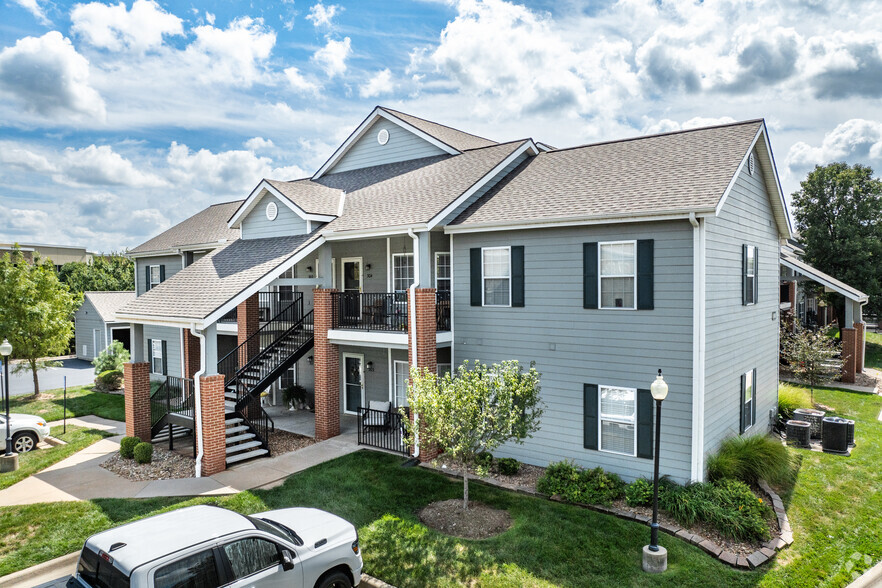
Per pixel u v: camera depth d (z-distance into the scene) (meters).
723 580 8.63
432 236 15.86
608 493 11.33
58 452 15.41
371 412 17.39
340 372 19.83
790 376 24.72
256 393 16.11
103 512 11.12
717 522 10.09
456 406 10.52
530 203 14.34
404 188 17.58
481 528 10.30
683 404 11.80
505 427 10.74
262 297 21.45
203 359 13.60
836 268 33.41
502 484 12.48
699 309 11.55
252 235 19.06
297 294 20.89
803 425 15.58
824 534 10.34
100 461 14.73
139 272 28.88
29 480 13.20
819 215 33.69
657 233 12.00
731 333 13.38
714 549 9.45
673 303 11.86
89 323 36.69
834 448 14.80
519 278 14.05
